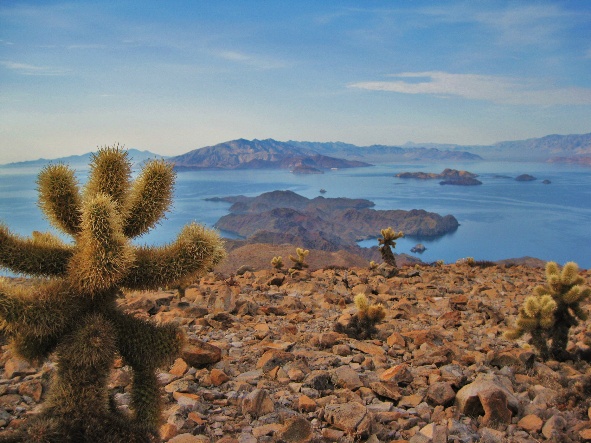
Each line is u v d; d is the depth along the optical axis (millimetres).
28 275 1780
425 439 2152
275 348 3146
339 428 2240
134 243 1884
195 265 1809
